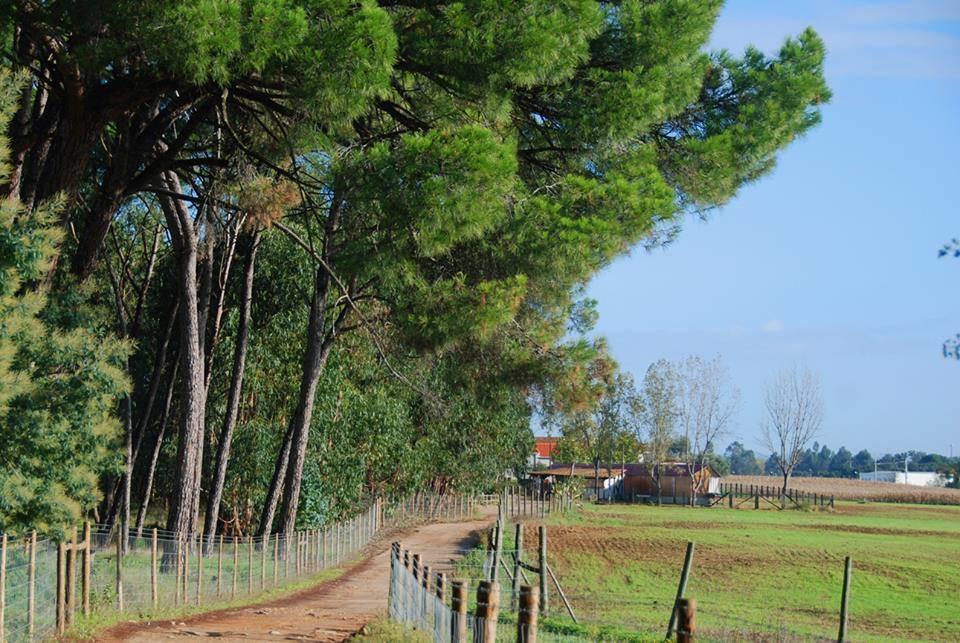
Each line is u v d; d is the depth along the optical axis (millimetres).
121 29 16734
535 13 18781
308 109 17938
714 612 30047
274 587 30109
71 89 18438
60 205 16406
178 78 18125
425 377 34594
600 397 26094
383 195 18578
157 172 21484
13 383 16094
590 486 128500
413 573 18141
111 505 41188
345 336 46562
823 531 64438
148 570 24938
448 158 18375
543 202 20812
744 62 24641
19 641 14703
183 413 32469
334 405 46750
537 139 22500
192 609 23031
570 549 45969
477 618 12484
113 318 43594
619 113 20516
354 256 19781
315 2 17266
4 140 17000
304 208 24828
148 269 41312
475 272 22219
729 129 23453
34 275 15820
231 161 22125
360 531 48344
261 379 43969
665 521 72250
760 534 59906
